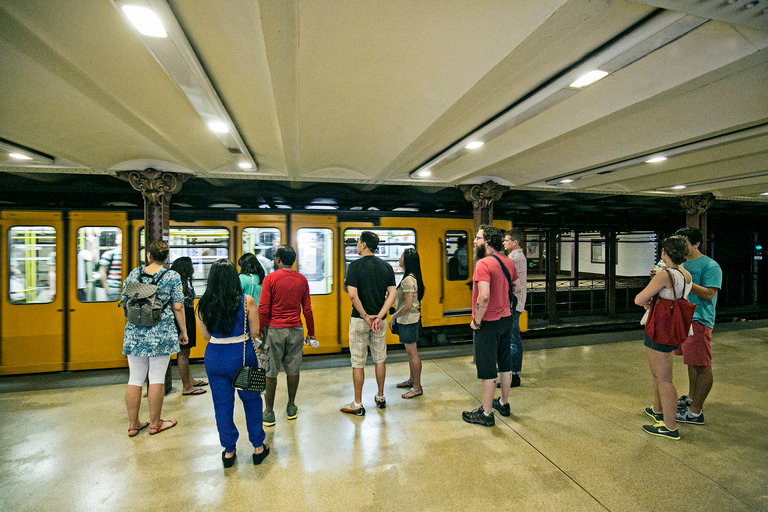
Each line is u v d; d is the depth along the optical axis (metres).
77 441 3.12
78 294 5.09
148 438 3.17
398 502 2.35
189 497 2.41
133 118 3.01
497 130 3.28
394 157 4.27
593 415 3.54
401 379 4.64
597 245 16.08
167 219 4.72
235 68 2.25
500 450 2.92
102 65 2.14
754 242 12.80
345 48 2.01
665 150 3.94
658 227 10.08
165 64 2.07
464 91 2.54
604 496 2.38
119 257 5.21
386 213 6.21
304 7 1.68
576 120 3.10
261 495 2.42
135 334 3.16
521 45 2.02
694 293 3.28
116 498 2.41
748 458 2.80
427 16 1.76
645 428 3.20
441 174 5.25
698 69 2.18
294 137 3.49
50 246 5.05
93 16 1.70
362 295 3.49
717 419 3.44
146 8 1.61
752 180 5.55
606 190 6.35
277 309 3.29
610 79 2.49
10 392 4.28
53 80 2.38
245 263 3.83
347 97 2.66
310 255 5.91
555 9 1.71
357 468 2.70
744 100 2.66
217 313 2.55
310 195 6.33
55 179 5.20
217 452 2.94
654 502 2.32
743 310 11.32
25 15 1.69
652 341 3.08
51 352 5.01
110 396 4.14
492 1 1.67
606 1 1.66
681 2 1.57
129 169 4.44
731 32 1.96
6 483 2.57
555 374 4.77
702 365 3.29
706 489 2.44
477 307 3.20
